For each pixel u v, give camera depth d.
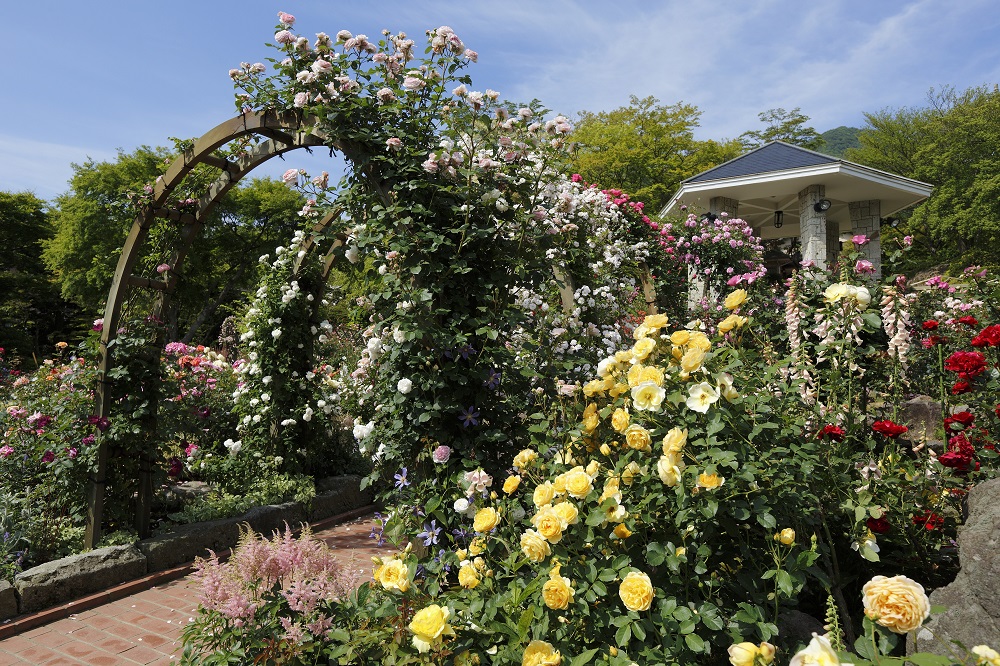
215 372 6.64
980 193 25.05
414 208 3.07
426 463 3.08
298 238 5.38
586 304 5.11
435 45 3.21
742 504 1.82
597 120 26.53
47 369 5.31
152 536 4.31
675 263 8.99
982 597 1.76
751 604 1.80
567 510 1.76
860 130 32.00
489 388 3.14
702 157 24.66
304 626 1.91
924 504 2.54
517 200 3.50
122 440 4.18
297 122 3.39
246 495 5.03
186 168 4.00
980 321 5.14
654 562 1.76
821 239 11.58
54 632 3.28
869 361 3.34
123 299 4.27
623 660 1.56
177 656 3.01
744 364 2.32
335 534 4.93
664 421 2.05
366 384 4.08
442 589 2.41
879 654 1.34
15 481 4.30
